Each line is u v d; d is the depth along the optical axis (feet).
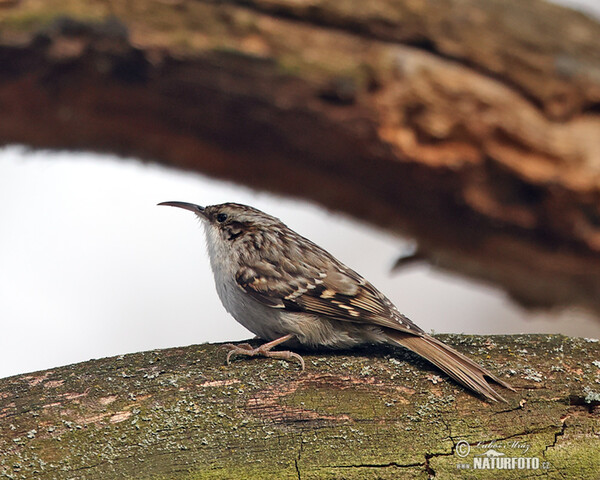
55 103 22.06
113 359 22.31
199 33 21.48
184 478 19.29
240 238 26.68
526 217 23.63
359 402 20.47
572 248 24.25
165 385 20.90
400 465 19.56
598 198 23.07
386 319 23.54
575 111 22.81
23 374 21.74
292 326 25.03
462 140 22.61
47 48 21.07
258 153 23.26
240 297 26.00
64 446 19.58
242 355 22.81
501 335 23.38
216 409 20.29
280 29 21.84
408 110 22.27
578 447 19.79
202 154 23.52
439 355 21.62
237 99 22.00
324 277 25.18
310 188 24.20
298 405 20.35
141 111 22.38
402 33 22.21
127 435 19.81
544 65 22.56
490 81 22.56
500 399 20.43
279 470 19.45
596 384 20.68
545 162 22.79
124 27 21.11
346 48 22.09
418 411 20.29
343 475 19.43
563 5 23.66
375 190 23.86
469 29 22.38
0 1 20.93
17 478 19.06
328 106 22.17
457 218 24.18
